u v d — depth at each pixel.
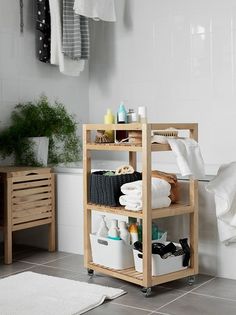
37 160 3.56
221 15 3.86
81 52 3.90
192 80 4.02
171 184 2.76
